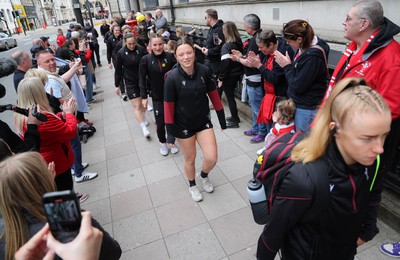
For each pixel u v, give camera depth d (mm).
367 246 2367
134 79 4754
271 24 6406
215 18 5340
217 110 2982
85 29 11812
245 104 5230
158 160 4184
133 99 4840
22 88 2445
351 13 2016
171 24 12938
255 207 1389
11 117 6895
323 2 4816
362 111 955
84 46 6918
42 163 1208
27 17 55906
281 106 2977
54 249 841
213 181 3508
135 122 5777
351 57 2156
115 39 8312
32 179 1124
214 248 2559
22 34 44531
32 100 2459
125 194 3488
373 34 1977
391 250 2260
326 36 4785
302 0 5289
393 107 1918
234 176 3561
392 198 2535
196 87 2689
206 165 3037
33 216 1130
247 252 2480
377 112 946
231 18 8117
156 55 3826
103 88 8656
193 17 10969
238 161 3871
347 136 1007
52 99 3098
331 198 1116
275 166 1272
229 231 2729
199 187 3414
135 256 2584
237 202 3104
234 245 2566
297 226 1273
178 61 2643
